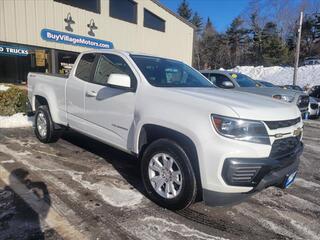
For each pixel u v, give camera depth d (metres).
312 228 3.21
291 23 54.22
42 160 4.80
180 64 4.81
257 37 57.62
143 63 4.12
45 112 5.55
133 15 16.89
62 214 3.16
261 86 9.46
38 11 12.30
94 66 4.61
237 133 2.88
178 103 3.26
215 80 9.20
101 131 4.31
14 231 2.81
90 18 14.48
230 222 3.23
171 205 3.31
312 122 10.70
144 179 3.58
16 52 11.87
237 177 2.88
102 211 3.28
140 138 3.66
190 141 3.10
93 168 4.56
